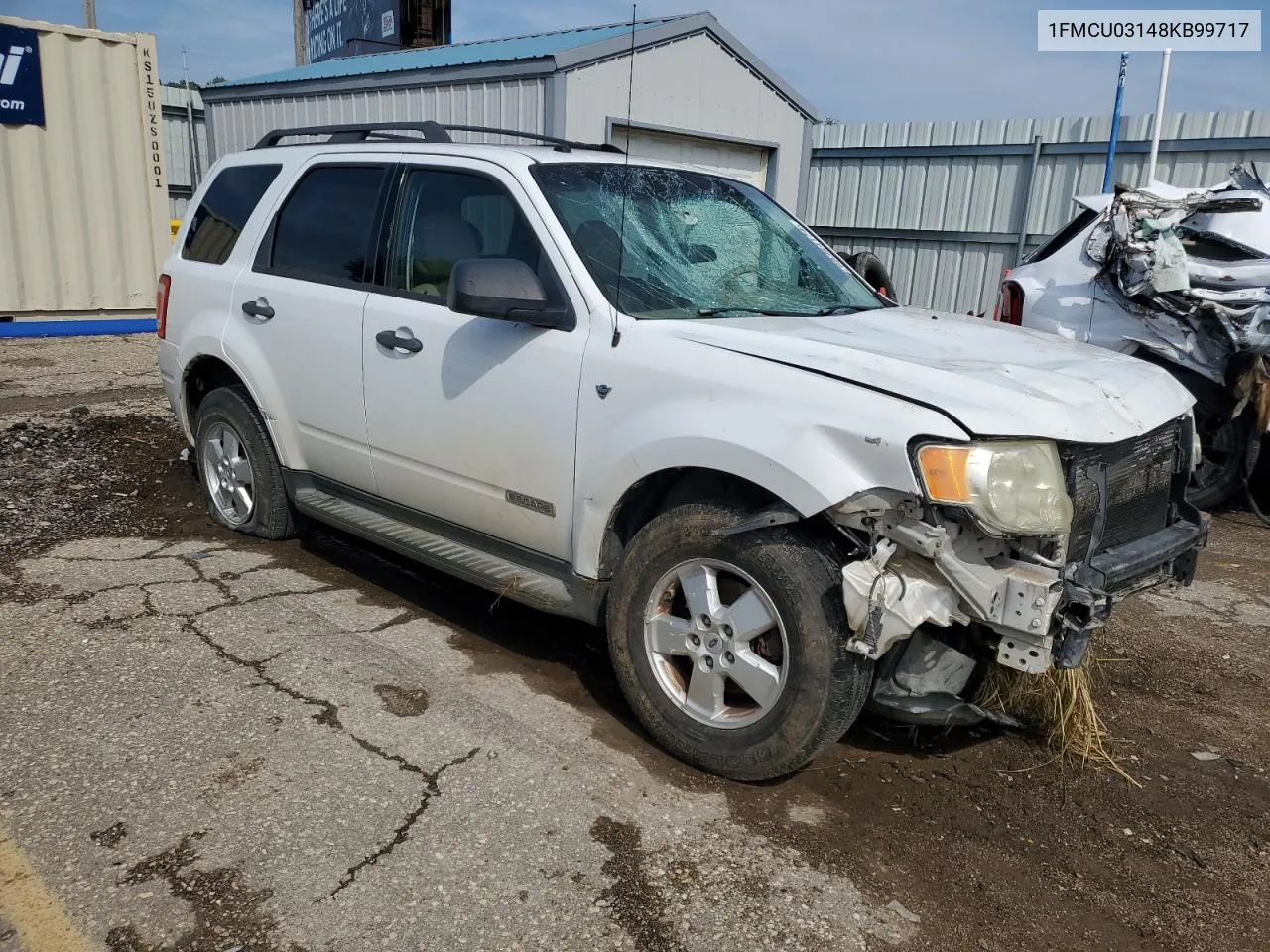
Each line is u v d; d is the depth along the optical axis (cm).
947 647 316
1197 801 339
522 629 439
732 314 373
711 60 1109
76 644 399
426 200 420
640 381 333
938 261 1260
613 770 331
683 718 334
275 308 471
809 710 304
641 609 340
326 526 554
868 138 1290
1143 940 271
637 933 258
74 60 1038
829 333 351
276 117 1352
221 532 538
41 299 1062
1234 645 476
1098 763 358
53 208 1051
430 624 438
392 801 306
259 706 358
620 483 338
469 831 294
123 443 695
